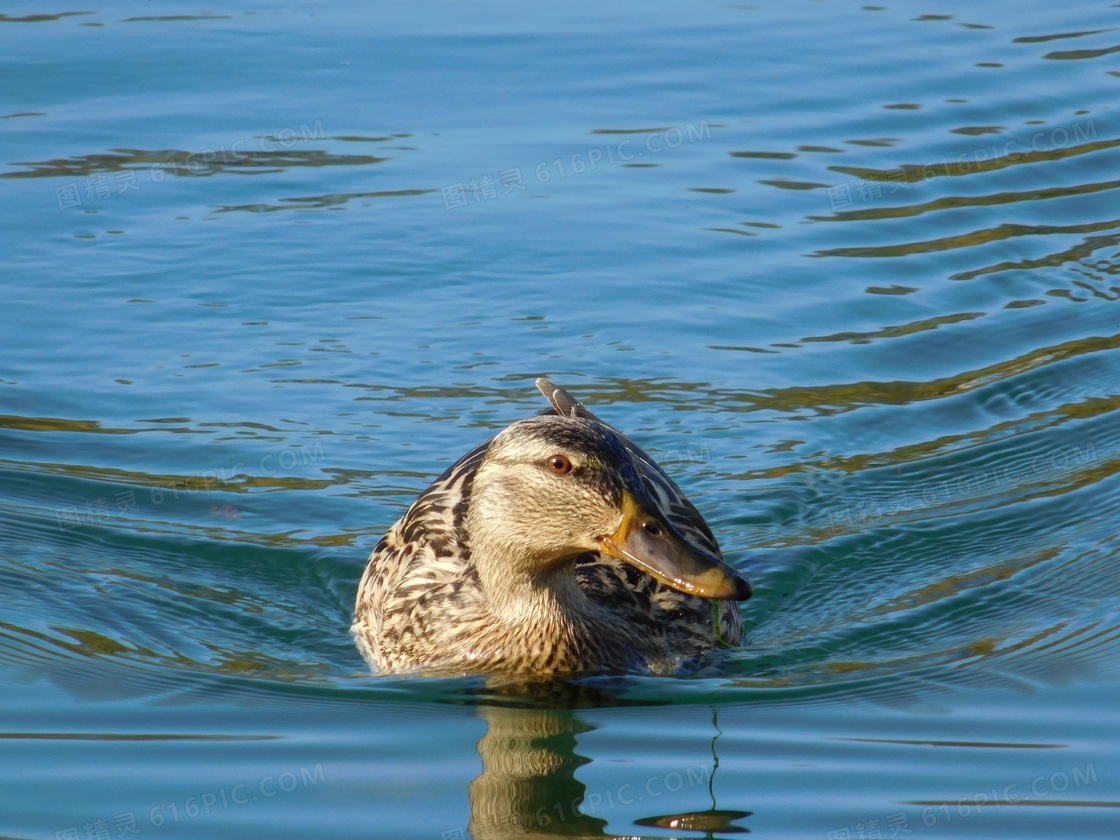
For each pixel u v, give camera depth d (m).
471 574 10.31
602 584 10.54
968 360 14.55
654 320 15.22
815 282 15.90
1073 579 11.16
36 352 14.38
